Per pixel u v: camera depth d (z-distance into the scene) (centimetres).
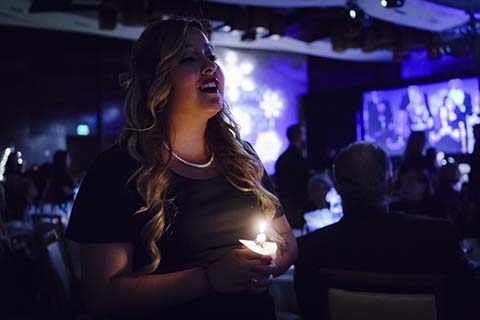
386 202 162
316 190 338
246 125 895
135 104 107
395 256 154
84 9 589
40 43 803
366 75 1021
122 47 849
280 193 484
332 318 159
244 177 112
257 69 907
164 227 98
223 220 104
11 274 184
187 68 104
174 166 106
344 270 157
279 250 114
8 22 648
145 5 563
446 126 808
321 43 808
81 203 97
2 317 181
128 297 90
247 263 92
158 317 97
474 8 510
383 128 888
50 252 290
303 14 677
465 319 157
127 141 105
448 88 804
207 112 107
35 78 801
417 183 347
